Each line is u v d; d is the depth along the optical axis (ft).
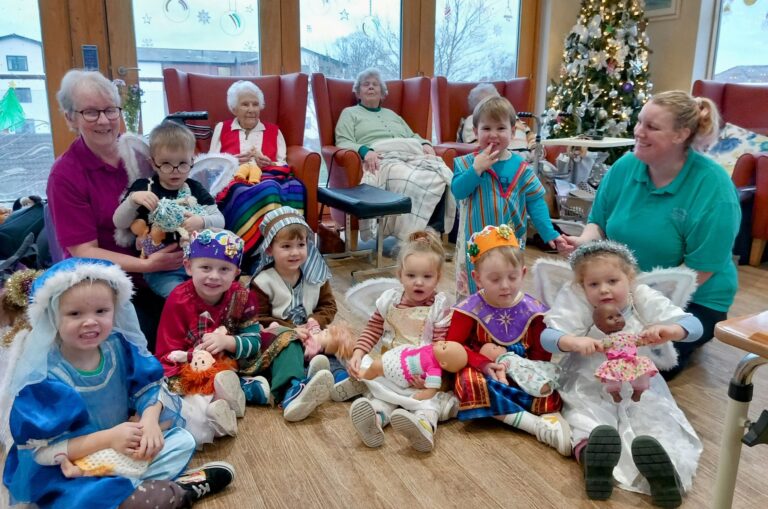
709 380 6.86
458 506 4.69
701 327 5.35
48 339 4.25
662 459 4.62
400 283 6.71
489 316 5.99
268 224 6.82
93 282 4.32
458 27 16.58
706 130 6.45
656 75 17.70
